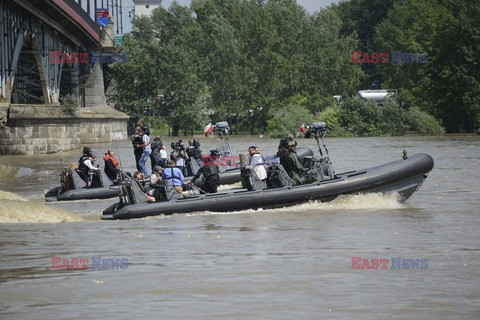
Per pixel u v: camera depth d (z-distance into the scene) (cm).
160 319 1566
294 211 3148
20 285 1869
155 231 2705
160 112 18525
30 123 10181
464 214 3033
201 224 2848
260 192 3172
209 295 1753
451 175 4962
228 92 19125
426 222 2817
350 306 1642
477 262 2067
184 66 18200
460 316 1559
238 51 19212
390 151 8381
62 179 4194
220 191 3428
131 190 3172
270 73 19150
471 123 14625
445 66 14412
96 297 1747
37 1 10044
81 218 3184
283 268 2020
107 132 15500
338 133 14288
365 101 14775
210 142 13012
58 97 14000
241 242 2430
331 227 2716
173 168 3241
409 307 1630
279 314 1591
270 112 18938
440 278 1884
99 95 17988
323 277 1912
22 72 13800
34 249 2364
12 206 3095
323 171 3306
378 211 3134
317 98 19888
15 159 9019
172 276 1947
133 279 1919
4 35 9306
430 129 14025
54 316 1594
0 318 1584
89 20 14938
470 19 14862
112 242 2483
